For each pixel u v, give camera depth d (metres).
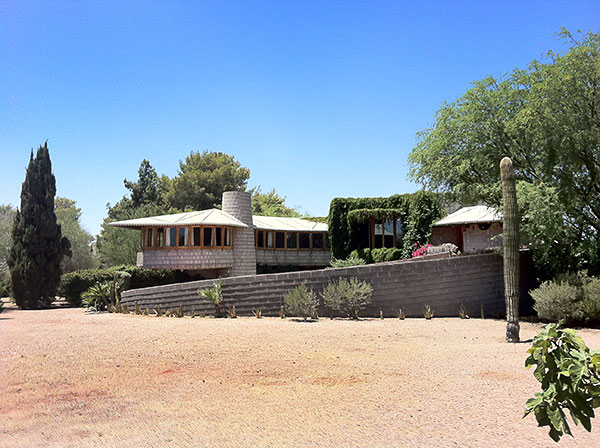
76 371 9.50
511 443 5.38
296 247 37.53
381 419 6.28
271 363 9.86
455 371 8.88
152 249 30.12
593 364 2.76
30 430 6.22
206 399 7.41
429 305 18.78
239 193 33.31
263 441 5.60
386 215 32.38
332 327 15.16
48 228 31.39
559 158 16.36
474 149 18.45
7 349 12.19
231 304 19.56
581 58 15.55
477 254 20.16
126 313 22.00
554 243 17.95
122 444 5.62
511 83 18.20
